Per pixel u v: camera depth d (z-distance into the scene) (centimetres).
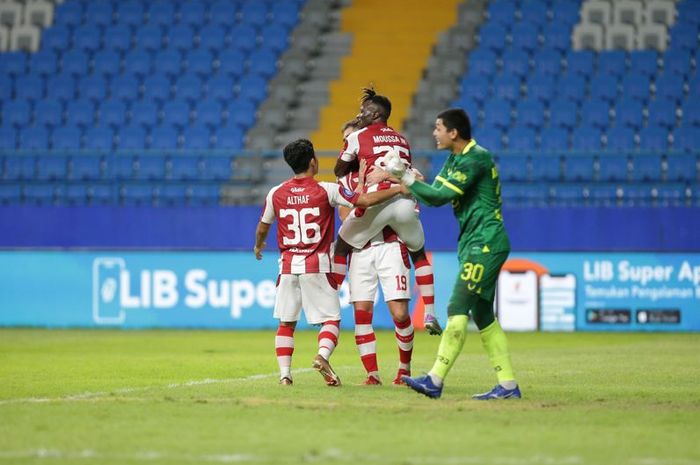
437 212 7456
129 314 7688
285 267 3681
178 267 7644
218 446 2434
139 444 2462
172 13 10950
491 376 4200
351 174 3869
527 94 9750
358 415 2911
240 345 6081
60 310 7775
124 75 10325
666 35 10256
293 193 3656
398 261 3759
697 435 2591
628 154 7356
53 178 9012
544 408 3072
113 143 9581
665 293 7400
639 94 9694
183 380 4066
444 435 2581
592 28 10356
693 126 9256
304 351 5662
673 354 5450
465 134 3250
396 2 11069
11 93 10288
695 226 7381
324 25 10888
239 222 7606
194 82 10144
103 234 7738
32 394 3538
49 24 11019
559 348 5922
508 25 10569
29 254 7812
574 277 7456
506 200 7888
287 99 10062
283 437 2553
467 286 3222
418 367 4675
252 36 10669
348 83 10231
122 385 3856
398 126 9625
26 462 2262
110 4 11062
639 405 3156
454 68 10262
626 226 7419
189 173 9112
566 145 9094
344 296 7619
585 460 2261
